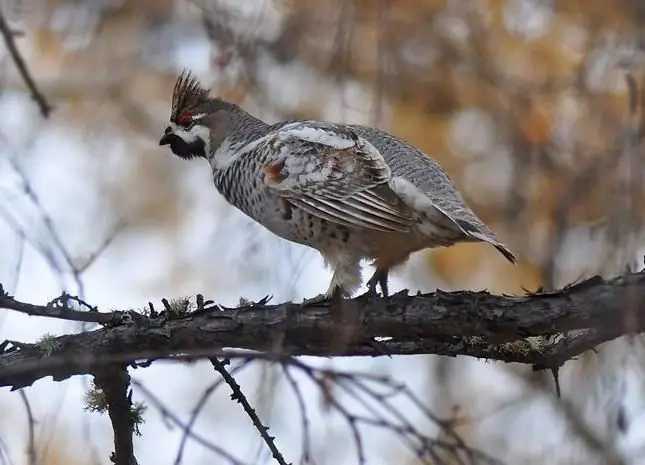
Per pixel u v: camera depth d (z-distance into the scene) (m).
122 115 14.55
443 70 13.34
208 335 7.64
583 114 12.90
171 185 14.24
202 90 10.38
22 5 13.73
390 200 8.62
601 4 12.79
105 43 14.70
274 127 9.68
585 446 11.39
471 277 13.20
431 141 13.34
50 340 7.52
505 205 13.05
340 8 12.75
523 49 13.23
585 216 12.20
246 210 9.59
